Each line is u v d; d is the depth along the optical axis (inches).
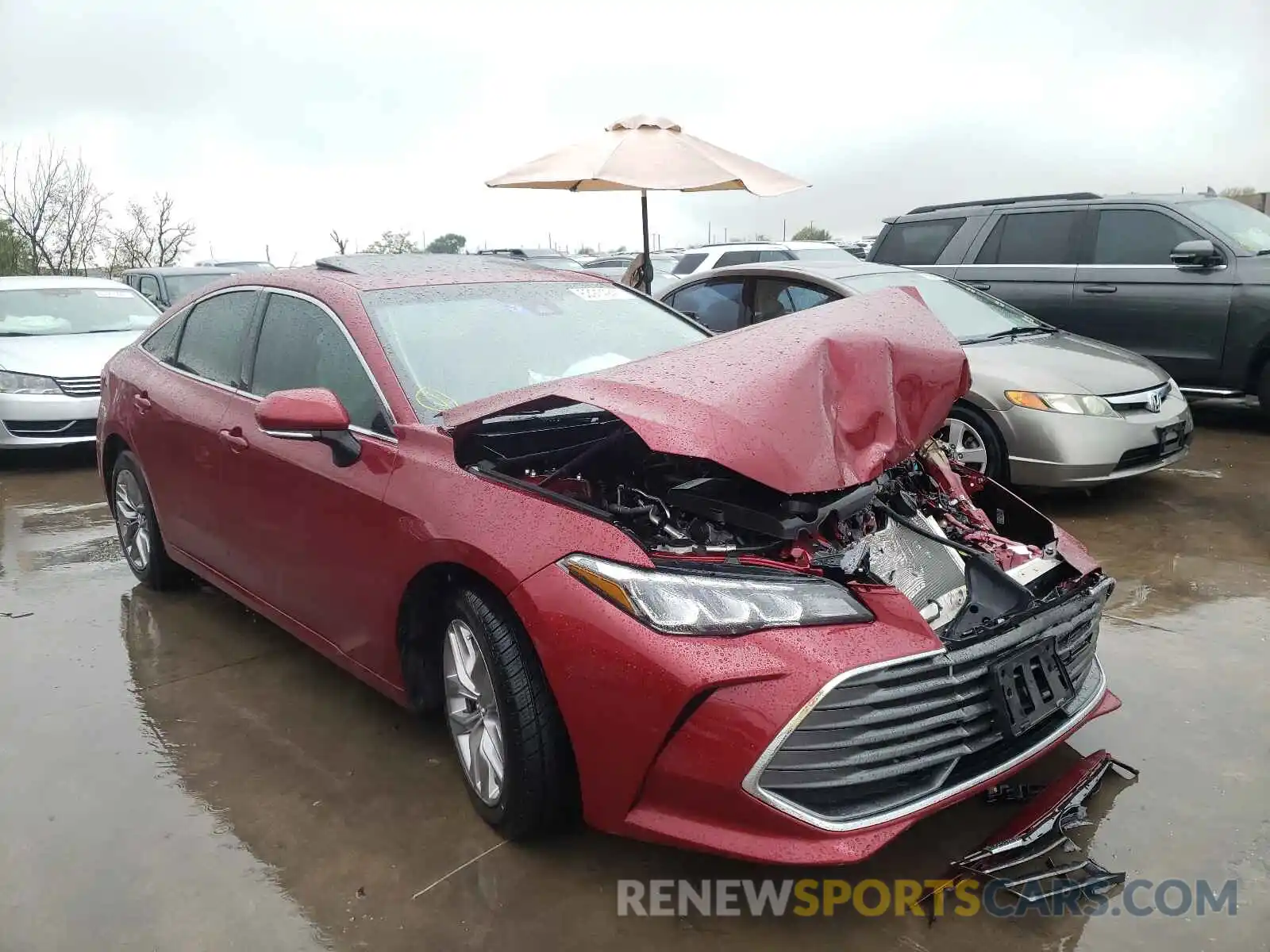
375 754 127.8
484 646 101.3
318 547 127.3
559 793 100.8
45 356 304.2
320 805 116.3
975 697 96.8
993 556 119.1
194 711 140.6
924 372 113.8
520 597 96.2
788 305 255.9
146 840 110.3
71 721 138.1
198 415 154.3
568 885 101.2
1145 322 302.8
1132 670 144.5
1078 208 317.4
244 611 178.2
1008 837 103.0
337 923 96.5
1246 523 212.5
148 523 179.8
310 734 133.4
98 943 94.5
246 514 142.9
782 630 89.4
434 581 111.3
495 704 103.0
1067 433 211.8
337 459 121.0
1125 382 222.2
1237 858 102.2
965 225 342.6
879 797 91.0
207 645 163.5
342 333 131.2
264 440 137.1
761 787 86.8
